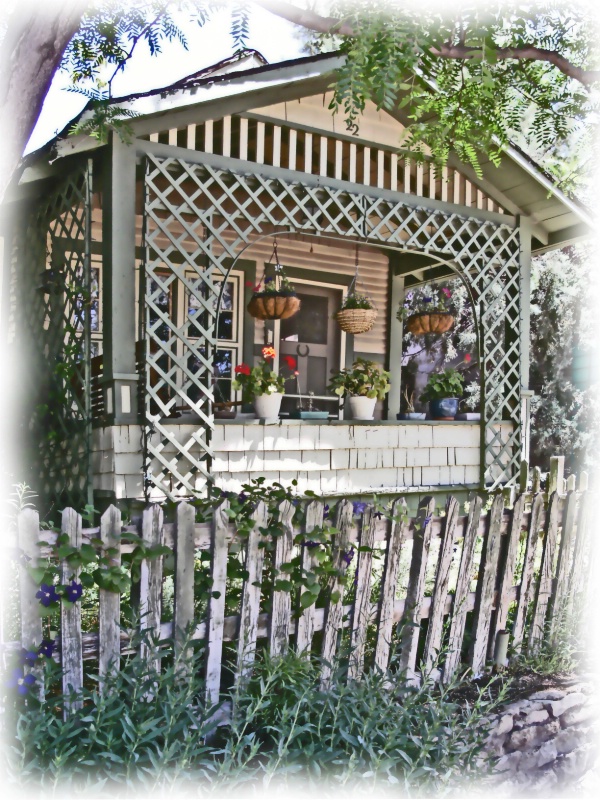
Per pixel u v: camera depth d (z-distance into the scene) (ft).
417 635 12.95
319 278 34.47
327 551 12.00
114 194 20.62
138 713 9.43
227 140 22.71
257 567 11.62
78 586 9.75
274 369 32.96
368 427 26.00
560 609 15.88
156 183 22.65
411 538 13.19
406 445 26.81
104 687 9.78
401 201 26.55
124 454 20.63
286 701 10.19
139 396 21.34
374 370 27.17
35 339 25.54
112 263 20.61
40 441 24.93
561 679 14.44
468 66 13.20
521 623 15.08
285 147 26.86
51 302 23.99
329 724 10.25
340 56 22.56
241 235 22.72
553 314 47.50
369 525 12.54
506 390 30.04
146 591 10.69
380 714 10.21
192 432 21.85
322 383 34.73
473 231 28.78
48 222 24.68
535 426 48.06
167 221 21.49
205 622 11.25
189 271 30.71
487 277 28.91
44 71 11.10
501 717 12.55
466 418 29.35
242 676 11.05
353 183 25.38
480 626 14.24
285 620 11.82
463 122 16.37
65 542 9.73
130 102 19.72
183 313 30.40
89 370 21.01
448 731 10.50
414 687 11.20
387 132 26.12
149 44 15.14
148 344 20.93
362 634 12.51
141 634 10.12
